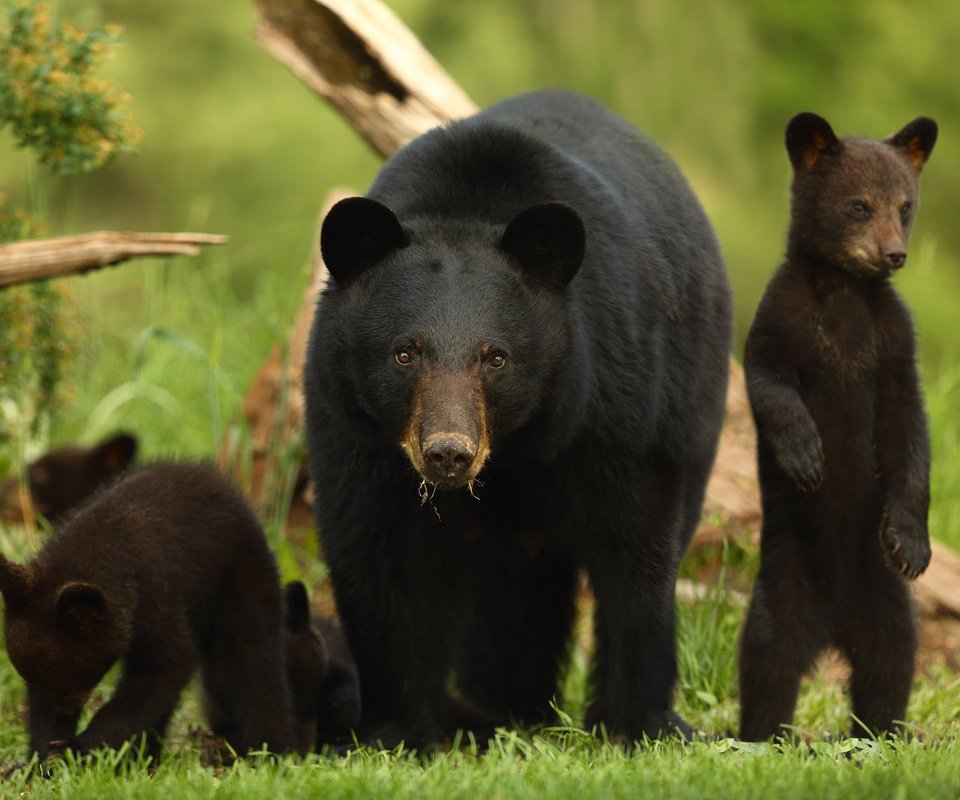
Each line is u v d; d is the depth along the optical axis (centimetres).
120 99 1345
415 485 992
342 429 984
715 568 1412
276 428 1466
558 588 1185
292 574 1409
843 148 1083
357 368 940
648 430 1003
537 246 940
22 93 1299
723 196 3484
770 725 1073
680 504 1049
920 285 3325
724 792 766
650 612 1027
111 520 996
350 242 948
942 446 1625
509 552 1074
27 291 1436
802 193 1087
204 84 3394
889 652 1084
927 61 3672
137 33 3397
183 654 990
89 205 3322
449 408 888
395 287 933
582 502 1002
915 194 1087
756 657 1078
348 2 1500
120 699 973
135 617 973
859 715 1095
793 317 1080
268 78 3419
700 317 1098
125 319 2009
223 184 3328
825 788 768
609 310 981
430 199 983
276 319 1638
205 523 1036
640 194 1088
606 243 998
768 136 3612
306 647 1129
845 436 1078
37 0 1377
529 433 955
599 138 1112
